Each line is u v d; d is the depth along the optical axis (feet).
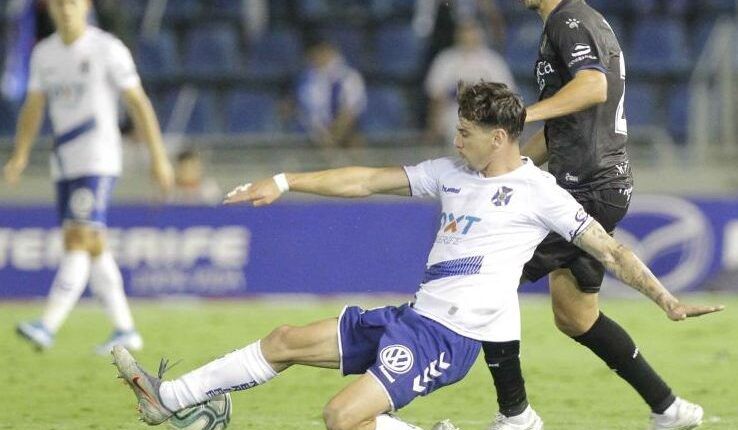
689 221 138.10
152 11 188.75
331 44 186.39
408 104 178.40
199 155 160.04
